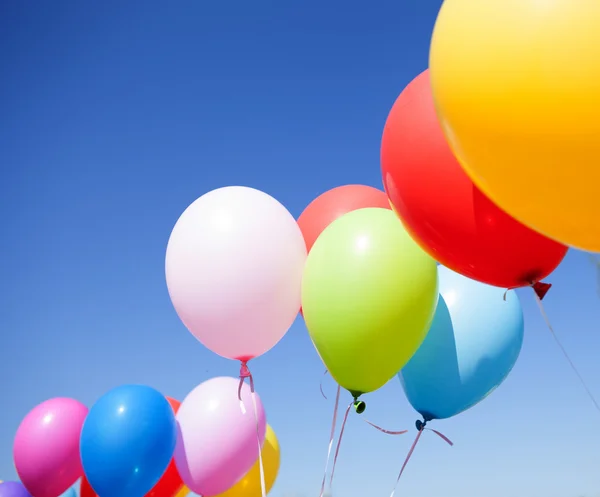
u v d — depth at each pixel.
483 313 2.88
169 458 3.63
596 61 1.46
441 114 1.71
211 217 2.84
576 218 1.62
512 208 1.71
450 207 2.00
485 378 2.87
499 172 1.64
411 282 2.53
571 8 1.49
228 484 3.73
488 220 1.97
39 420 4.04
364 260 2.54
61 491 4.04
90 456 3.51
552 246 2.03
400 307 2.51
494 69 1.55
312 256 2.73
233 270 2.74
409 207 2.10
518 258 2.02
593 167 1.51
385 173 2.18
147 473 3.53
